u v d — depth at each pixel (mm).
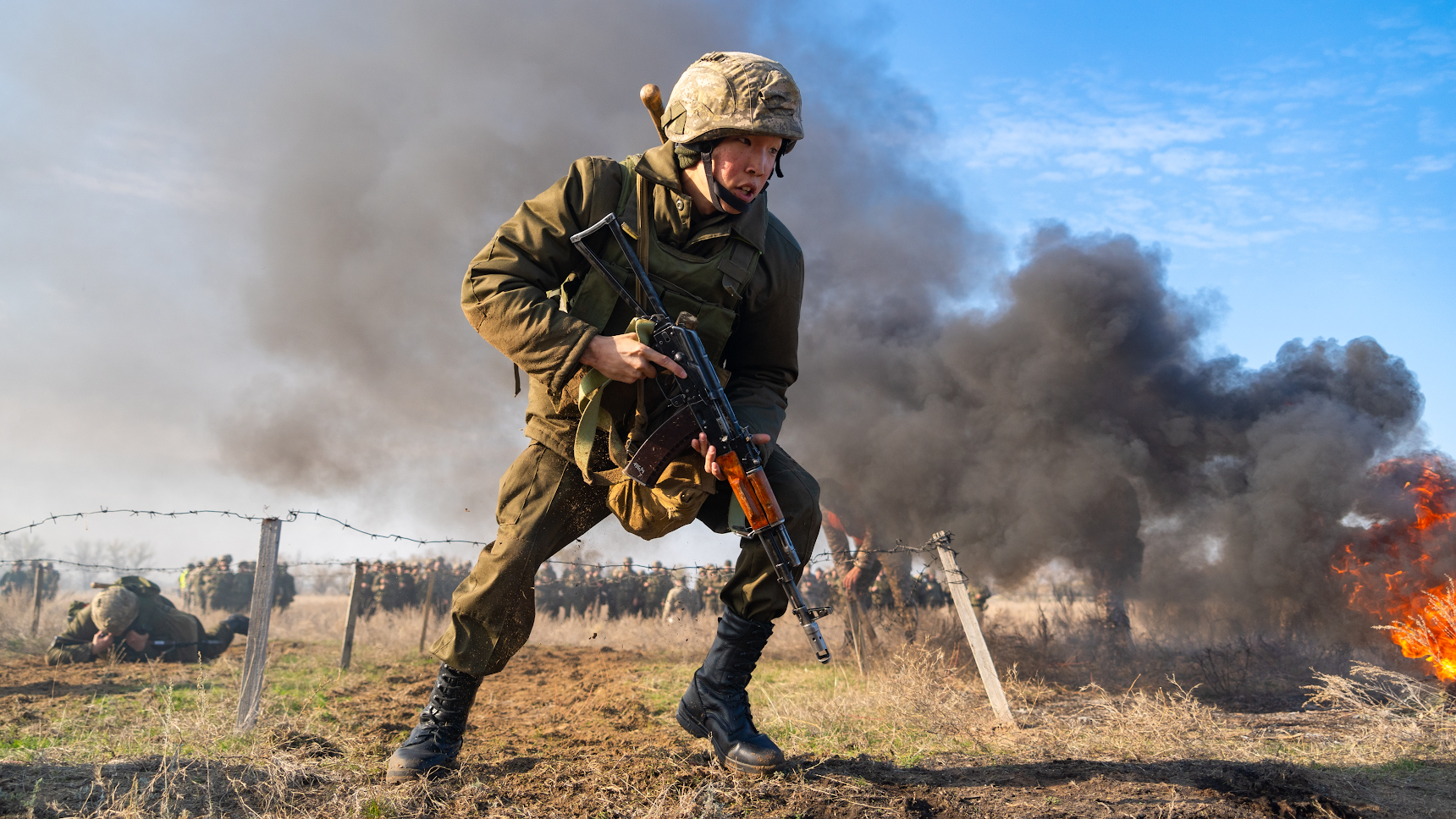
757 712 4473
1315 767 3170
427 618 8492
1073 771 2959
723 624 2885
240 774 2783
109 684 5871
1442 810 2562
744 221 2627
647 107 2674
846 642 7902
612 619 15516
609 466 2686
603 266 2488
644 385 2553
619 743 3691
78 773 2602
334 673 6637
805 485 2768
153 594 7746
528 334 2432
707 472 2551
